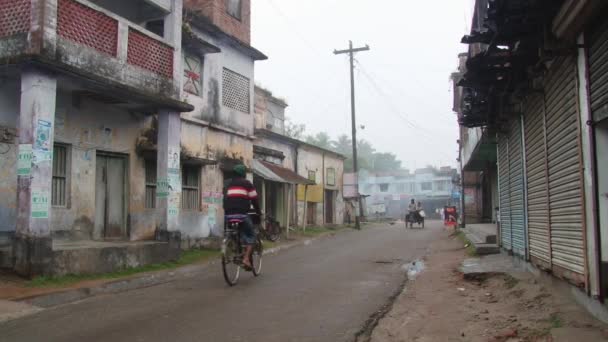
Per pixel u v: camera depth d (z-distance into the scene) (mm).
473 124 11641
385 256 13648
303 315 6379
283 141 23281
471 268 10117
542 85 7570
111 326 5867
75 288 8039
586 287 5770
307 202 25797
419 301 7551
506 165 11195
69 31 9242
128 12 12656
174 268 10938
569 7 5277
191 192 14492
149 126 12953
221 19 16562
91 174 11273
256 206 9102
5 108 9516
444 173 66250
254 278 9461
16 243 8461
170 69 11969
